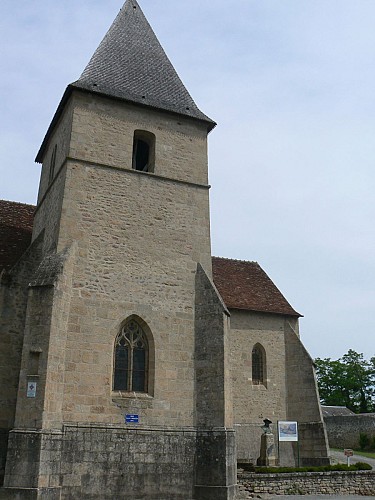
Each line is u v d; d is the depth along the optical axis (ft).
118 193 60.49
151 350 56.65
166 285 59.62
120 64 70.44
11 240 70.59
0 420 52.29
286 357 85.71
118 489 49.78
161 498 51.31
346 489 66.49
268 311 85.81
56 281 50.78
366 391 204.03
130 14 79.51
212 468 52.85
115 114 63.98
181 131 67.56
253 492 61.16
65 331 51.80
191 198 64.85
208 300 59.62
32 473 44.45
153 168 64.34
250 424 79.20
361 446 140.67
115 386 54.24
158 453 52.60
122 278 57.31
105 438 50.67
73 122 61.05
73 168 59.00
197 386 57.06
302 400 82.33
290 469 66.69
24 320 56.39
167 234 61.72
